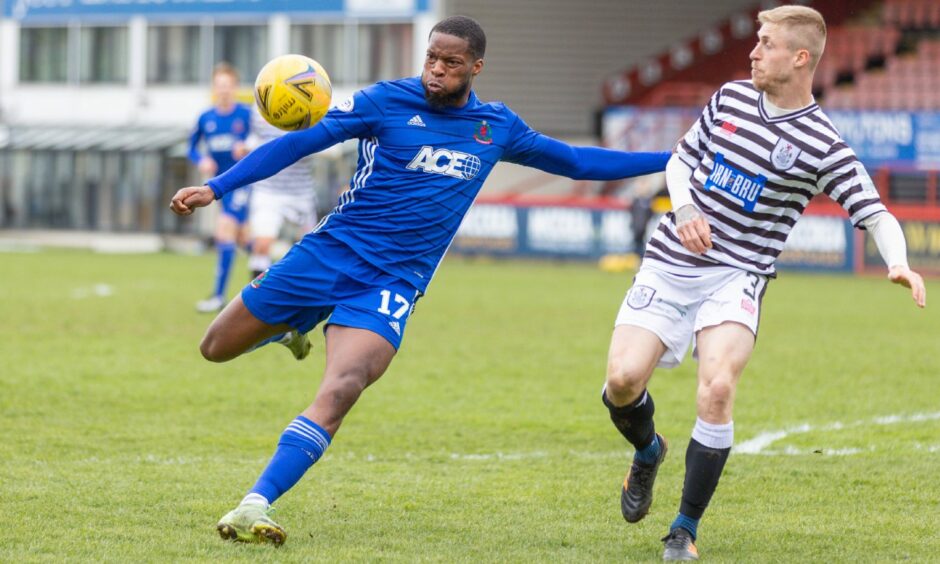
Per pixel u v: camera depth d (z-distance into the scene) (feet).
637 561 48.49
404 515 55.93
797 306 171.83
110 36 346.33
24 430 75.20
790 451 72.84
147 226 322.55
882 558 49.19
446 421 81.51
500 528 53.78
